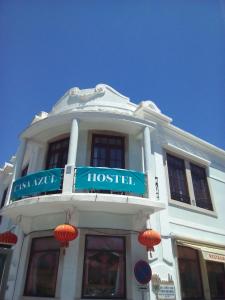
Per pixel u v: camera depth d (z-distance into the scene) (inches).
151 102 440.5
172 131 433.7
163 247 323.6
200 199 425.4
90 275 285.9
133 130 370.0
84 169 299.4
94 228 304.2
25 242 331.9
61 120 350.0
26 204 295.6
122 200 284.4
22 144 384.2
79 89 429.7
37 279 302.2
